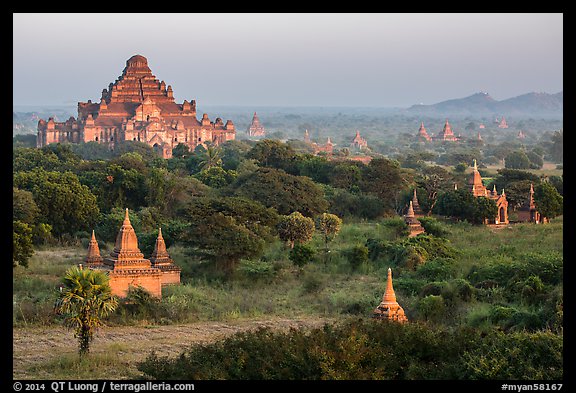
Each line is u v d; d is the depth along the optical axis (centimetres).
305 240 14588
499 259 12719
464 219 18238
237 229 12888
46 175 17512
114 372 7556
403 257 13250
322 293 11556
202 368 6725
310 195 18362
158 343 8819
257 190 18175
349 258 13525
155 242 12644
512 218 18950
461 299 10756
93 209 16438
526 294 10575
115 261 10644
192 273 12531
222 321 10069
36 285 11150
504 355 6694
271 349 6825
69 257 13750
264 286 12112
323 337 6944
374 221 19100
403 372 6712
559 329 8425
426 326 7494
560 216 19612
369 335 7144
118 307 10081
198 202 14125
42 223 15450
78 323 8100
